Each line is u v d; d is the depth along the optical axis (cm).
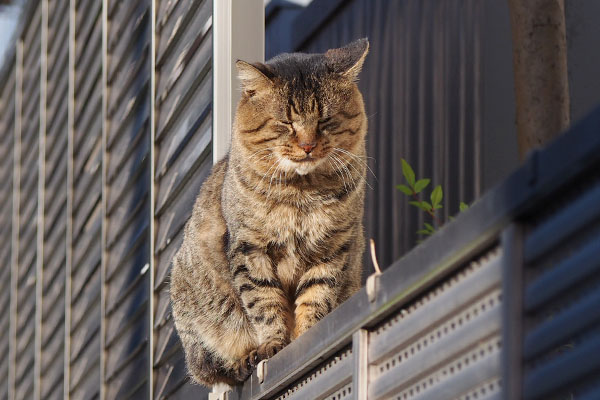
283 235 394
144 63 583
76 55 749
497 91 480
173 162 521
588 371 153
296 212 394
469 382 188
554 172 157
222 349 418
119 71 627
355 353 237
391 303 217
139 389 540
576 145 150
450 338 197
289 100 398
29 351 844
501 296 177
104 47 652
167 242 513
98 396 610
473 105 495
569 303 162
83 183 698
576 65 482
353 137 414
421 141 533
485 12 495
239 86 457
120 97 619
